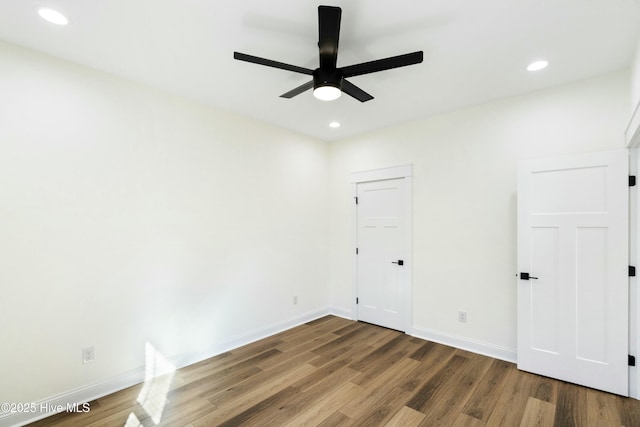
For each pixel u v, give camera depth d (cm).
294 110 337
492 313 310
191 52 224
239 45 216
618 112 248
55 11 178
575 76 258
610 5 173
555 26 192
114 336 252
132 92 266
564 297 259
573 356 255
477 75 256
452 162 339
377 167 406
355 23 189
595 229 248
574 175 257
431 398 237
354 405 228
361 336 367
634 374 234
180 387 255
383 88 281
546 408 223
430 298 354
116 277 254
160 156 283
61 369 226
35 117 218
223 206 331
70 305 231
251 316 356
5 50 207
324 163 456
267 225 377
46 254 221
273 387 254
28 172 214
